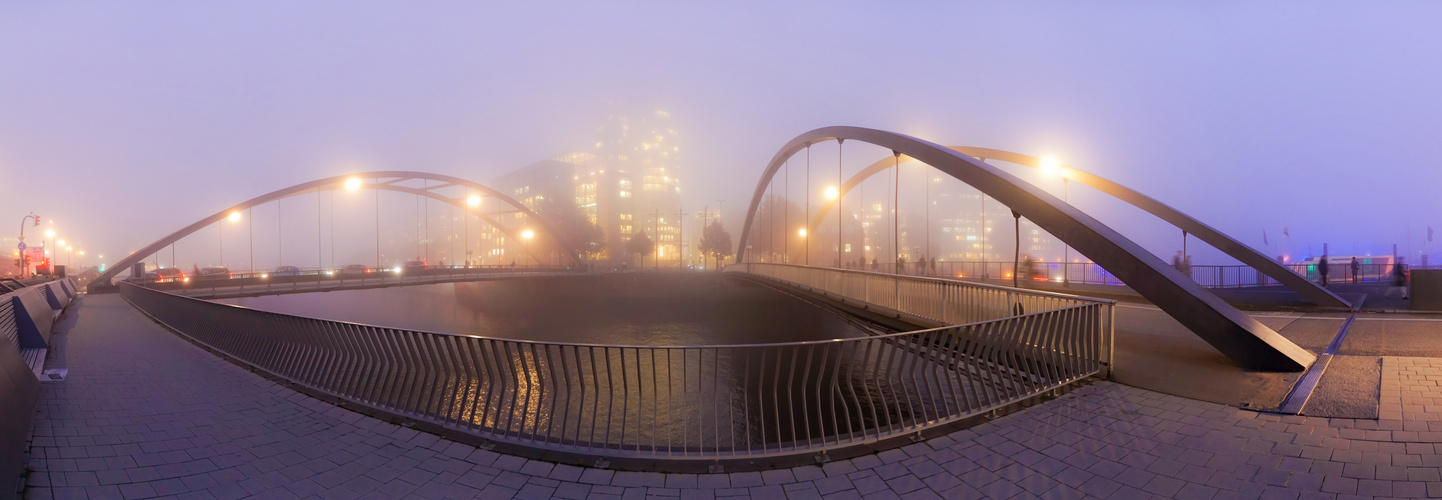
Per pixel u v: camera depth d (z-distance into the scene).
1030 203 10.52
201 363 9.35
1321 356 7.57
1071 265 26.47
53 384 7.61
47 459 4.71
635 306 40.81
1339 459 4.26
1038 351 6.44
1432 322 10.88
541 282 49.97
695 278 44.38
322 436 5.42
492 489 4.18
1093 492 3.94
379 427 5.68
